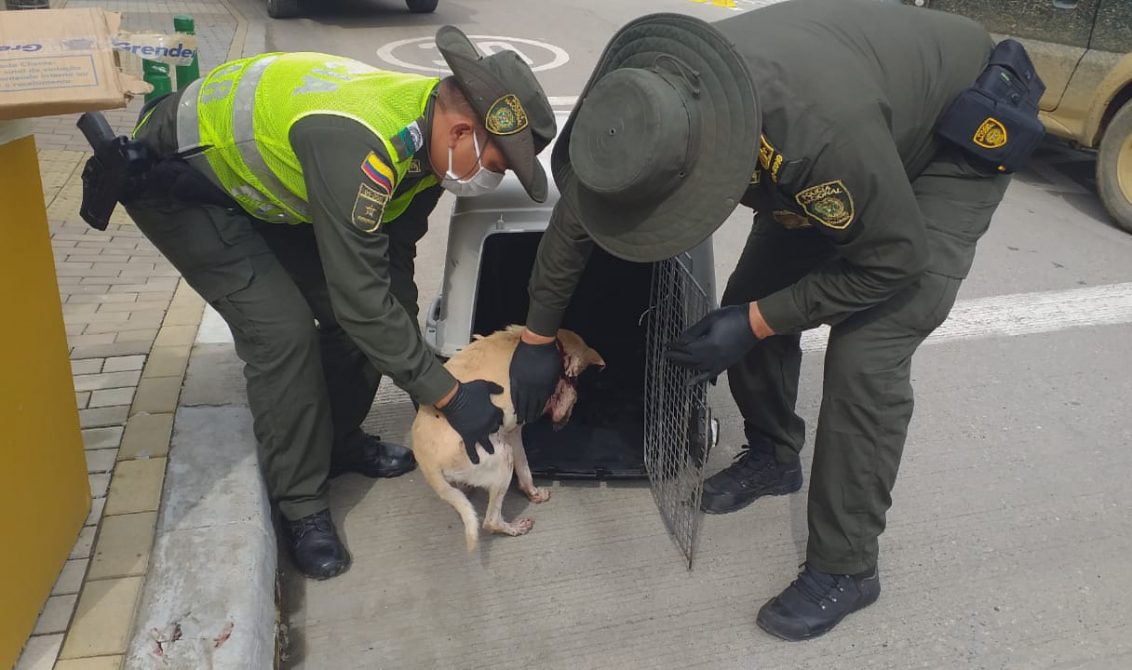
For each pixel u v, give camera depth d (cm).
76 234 404
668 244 177
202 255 212
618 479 284
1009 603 244
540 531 264
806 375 360
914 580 252
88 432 257
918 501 286
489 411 221
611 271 308
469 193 211
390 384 336
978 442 319
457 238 261
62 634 191
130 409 269
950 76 197
